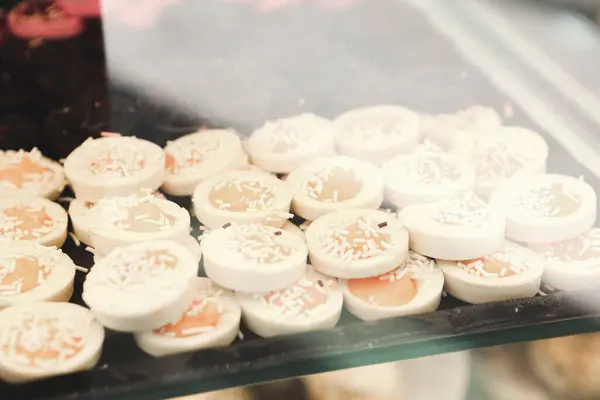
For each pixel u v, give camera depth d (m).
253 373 0.38
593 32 0.54
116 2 0.58
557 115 0.50
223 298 0.40
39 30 0.56
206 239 0.42
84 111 0.50
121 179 0.45
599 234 0.44
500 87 0.53
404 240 0.42
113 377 0.37
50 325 0.39
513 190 0.45
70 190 0.47
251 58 0.54
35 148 0.48
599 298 0.40
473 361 0.42
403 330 0.39
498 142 0.49
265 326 0.39
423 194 0.45
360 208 0.44
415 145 0.49
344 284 0.41
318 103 0.51
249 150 0.48
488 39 0.55
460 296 0.42
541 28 0.55
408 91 0.52
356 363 0.38
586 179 0.47
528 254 0.43
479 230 0.42
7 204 0.45
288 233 0.42
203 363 0.38
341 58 0.54
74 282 0.41
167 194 0.46
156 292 0.39
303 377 0.39
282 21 0.58
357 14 0.58
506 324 0.39
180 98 0.51
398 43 0.56
